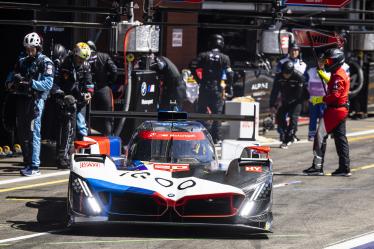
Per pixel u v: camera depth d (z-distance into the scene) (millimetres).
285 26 42969
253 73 49031
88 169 24797
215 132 44719
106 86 38938
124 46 33969
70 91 36219
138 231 24953
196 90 47469
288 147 44250
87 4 46375
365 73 55250
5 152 39469
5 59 40688
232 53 56719
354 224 26875
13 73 34500
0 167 36750
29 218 26828
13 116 39781
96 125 43000
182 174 25531
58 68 36031
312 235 25172
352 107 55969
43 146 37312
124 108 37906
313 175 36219
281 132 44469
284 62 43688
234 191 23938
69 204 24312
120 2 33469
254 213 24156
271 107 44688
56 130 38594
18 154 39875
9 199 29969
